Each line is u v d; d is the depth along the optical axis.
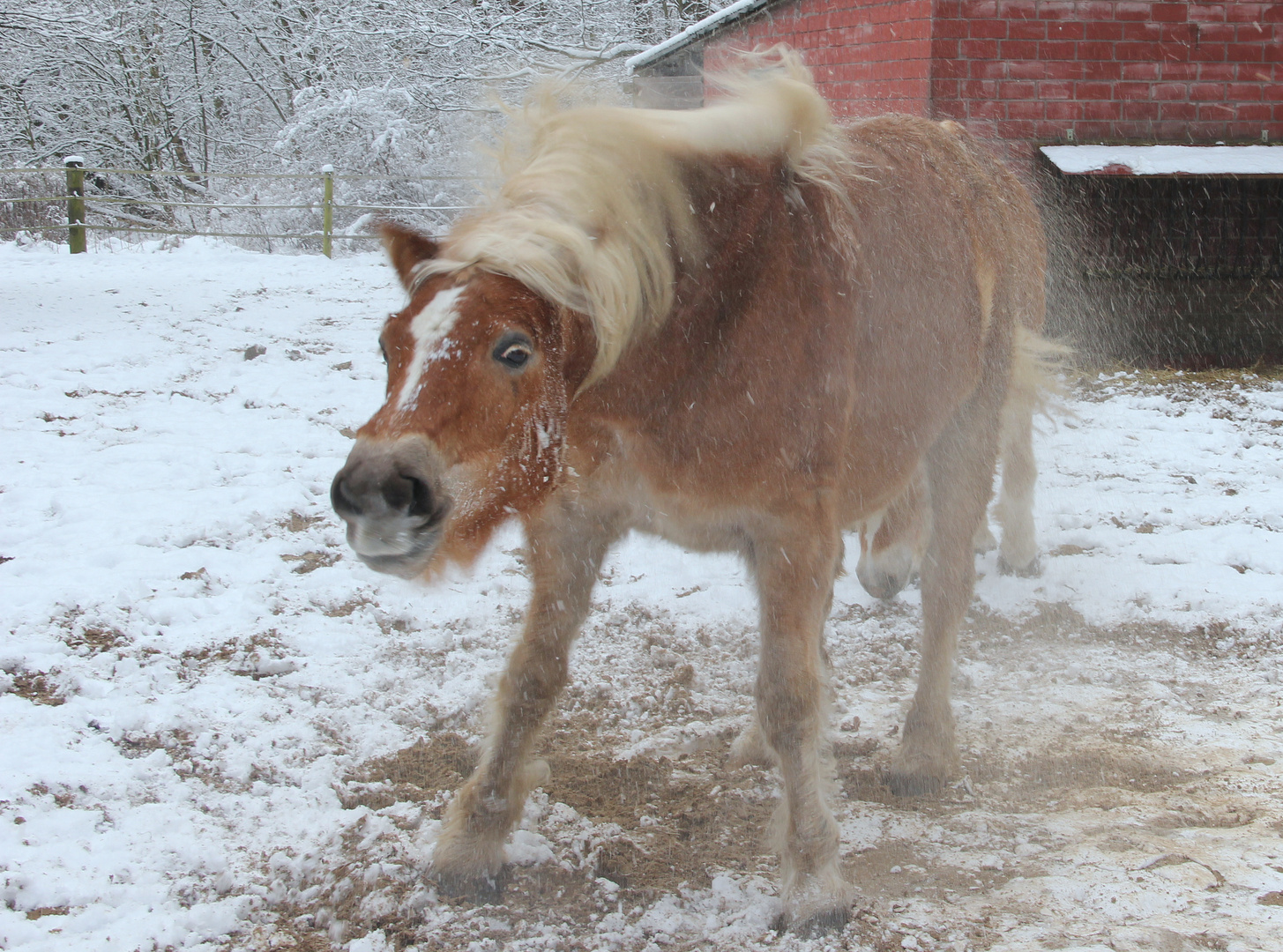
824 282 2.60
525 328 2.11
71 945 2.38
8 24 16.47
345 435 6.75
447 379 2.04
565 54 18.09
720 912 2.62
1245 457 6.60
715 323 2.45
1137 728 3.64
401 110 18.81
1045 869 2.80
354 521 1.98
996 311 3.62
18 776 3.01
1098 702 3.83
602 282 2.19
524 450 2.17
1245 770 3.36
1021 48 9.00
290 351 8.92
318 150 18.92
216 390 7.71
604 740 3.52
